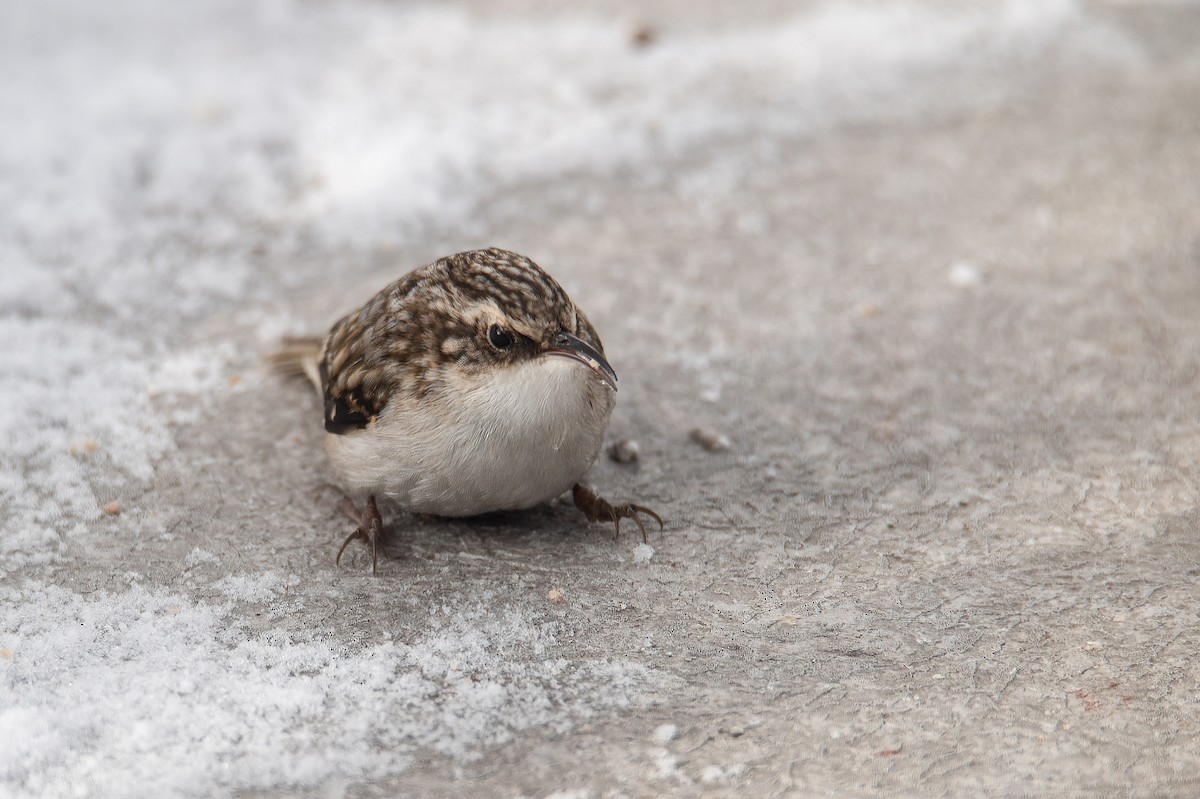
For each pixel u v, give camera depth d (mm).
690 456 8609
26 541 7555
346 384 7137
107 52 14312
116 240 11117
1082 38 15211
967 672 6629
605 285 10633
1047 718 6289
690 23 15500
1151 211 11594
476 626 6980
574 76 14125
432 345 6867
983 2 16062
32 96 13211
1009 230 11398
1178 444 8594
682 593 7301
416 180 12047
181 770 5895
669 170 12484
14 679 6406
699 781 5930
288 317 10141
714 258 11047
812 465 8523
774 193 12086
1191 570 7371
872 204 11875
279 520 7887
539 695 6477
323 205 11781
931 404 9148
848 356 9734
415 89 13789
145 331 9883
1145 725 6219
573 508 8109
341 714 6293
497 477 6965
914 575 7441
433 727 6238
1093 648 6770
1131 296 10367
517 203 11883
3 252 10695
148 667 6551
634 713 6371
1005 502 8086
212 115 13078
